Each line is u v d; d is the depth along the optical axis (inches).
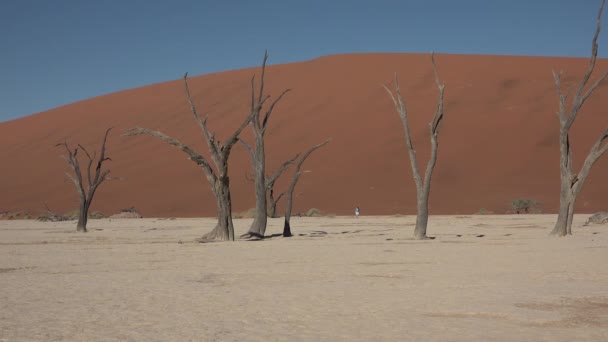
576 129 2898.6
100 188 3154.5
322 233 1249.4
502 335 293.3
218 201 1050.7
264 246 888.9
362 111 3361.2
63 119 4360.2
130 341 287.0
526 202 2314.2
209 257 718.5
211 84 4266.7
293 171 2938.0
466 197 2529.5
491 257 673.6
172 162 3312.0
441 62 3809.1
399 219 1984.5
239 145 3316.9
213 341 285.7
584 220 1711.4
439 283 472.1
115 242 1032.2
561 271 538.6
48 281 509.0
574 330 304.2
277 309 368.2
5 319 342.3
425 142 2965.1
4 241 1086.4
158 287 466.9
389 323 323.6
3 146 4195.4
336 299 402.6
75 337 296.2
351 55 4259.4
